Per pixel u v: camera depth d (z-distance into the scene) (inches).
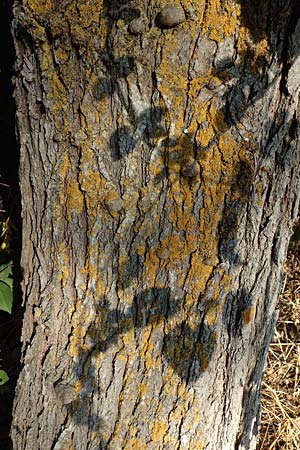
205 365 56.3
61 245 55.2
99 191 53.7
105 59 51.6
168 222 53.8
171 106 52.0
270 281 57.7
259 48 51.5
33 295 56.8
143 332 55.6
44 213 54.9
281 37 51.9
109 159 53.2
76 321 55.8
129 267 54.7
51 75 52.4
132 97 52.1
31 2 51.1
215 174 53.1
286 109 53.7
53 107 52.9
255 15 51.1
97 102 52.4
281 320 79.0
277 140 54.2
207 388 56.9
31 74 52.7
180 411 56.8
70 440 57.1
